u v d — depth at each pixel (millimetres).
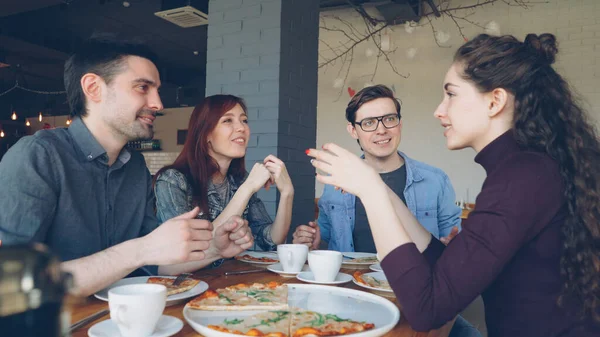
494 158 854
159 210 1592
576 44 4840
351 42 5855
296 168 3234
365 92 1983
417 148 5512
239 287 975
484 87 832
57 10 5250
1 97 9812
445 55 5383
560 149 777
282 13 3068
